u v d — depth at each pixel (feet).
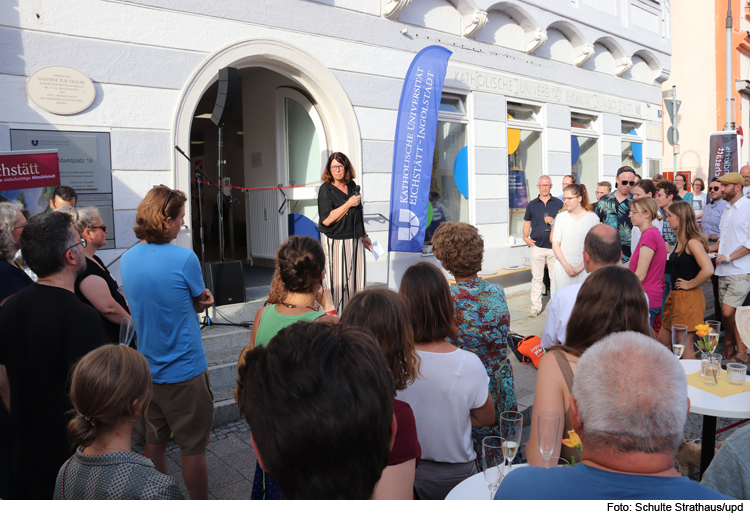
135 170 16.74
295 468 3.21
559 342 9.47
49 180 12.26
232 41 18.51
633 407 3.76
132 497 4.93
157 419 8.99
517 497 4.09
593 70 34.04
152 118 16.99
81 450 5.29
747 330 13.71
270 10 19.45
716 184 20.93
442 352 7.05
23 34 14.70
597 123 35.04
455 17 25.82
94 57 15.85
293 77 21.03
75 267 7.30
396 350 6.15
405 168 21.75
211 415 9.18
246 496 10.10
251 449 12.02
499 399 8.48
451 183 26.81
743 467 4.91
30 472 6.84
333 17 21.27
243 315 17.22
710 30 56.75
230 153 36.04
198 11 17.75
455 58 25.86
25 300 7.02
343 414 3.19
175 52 17.34
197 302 9.14
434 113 21.68
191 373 8.82
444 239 8.77
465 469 7.07
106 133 16.19
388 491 4.94
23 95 14.80
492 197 28.09
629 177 19.90
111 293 10.02
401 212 21.77
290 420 3.17
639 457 3.76
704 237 15.51
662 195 19.84
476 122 27.04
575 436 6.00
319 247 7.72
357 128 22.26
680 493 3.68
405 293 7.22
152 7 16.81
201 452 8.98
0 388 7.80
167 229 8.76
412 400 6.93
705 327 9.87
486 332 8.31
